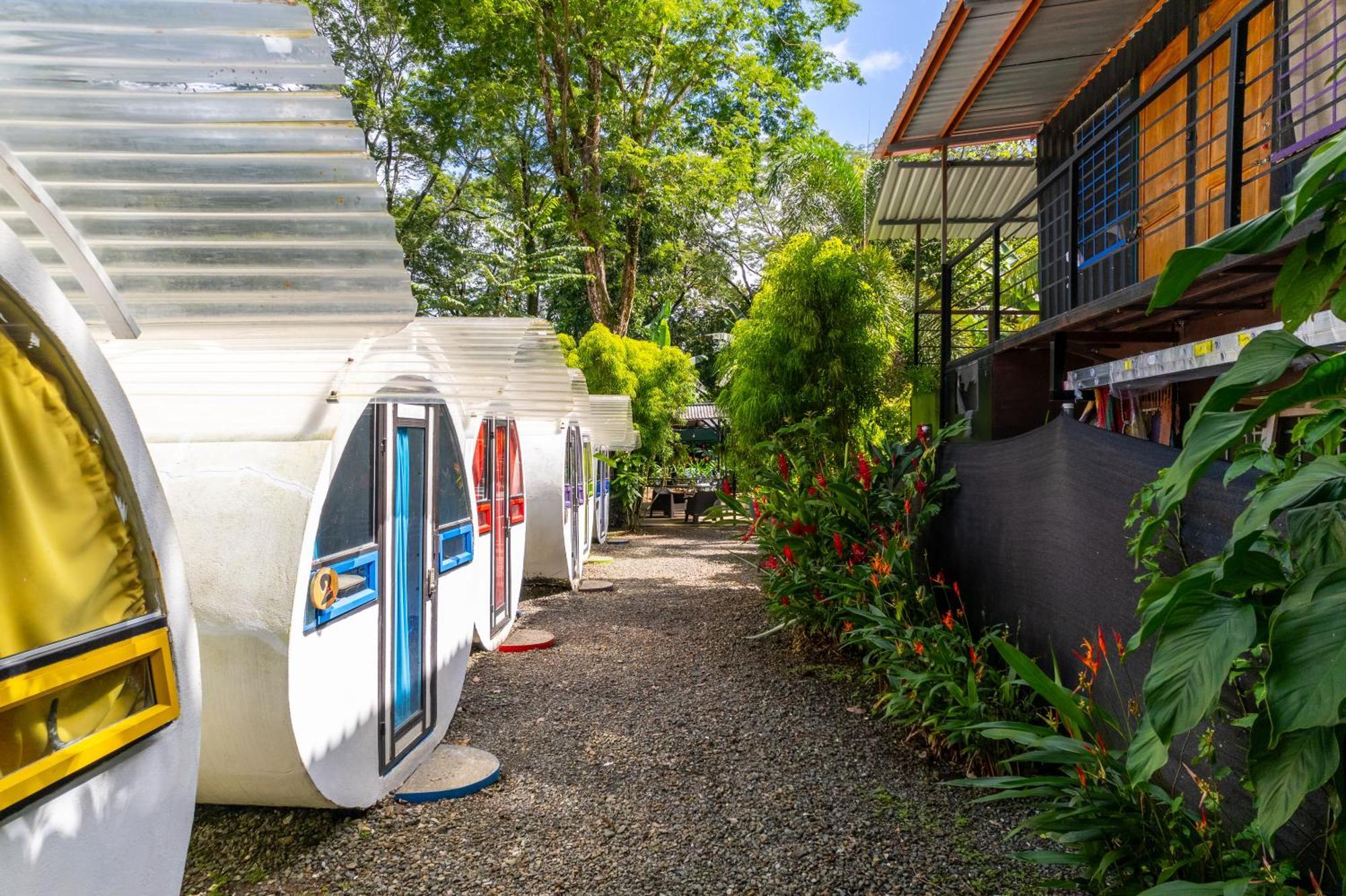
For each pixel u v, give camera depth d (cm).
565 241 2434
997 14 644
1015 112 895
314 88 212
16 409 181
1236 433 184
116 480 205
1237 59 402
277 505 343
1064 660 428
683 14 2138
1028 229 1227
